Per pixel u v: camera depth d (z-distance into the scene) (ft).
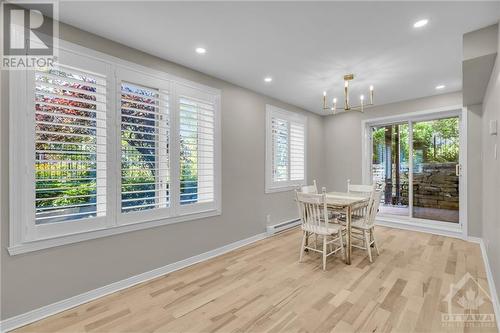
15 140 5.88
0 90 5.74
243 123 12.01
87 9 6.04
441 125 13.85
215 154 10.59
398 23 6.64
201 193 10.02
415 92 12.76
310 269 9.09
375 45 7.87
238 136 11.76
